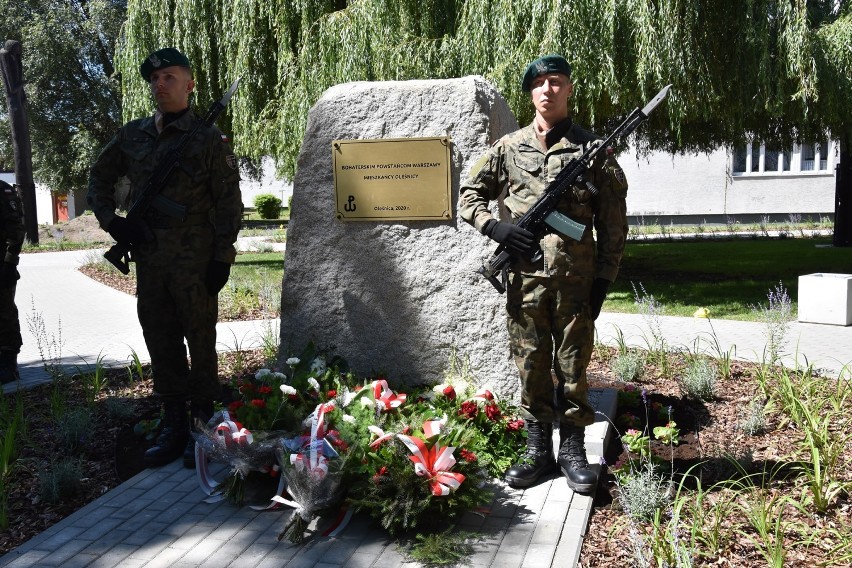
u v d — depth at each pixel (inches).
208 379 182.4
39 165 1307.8
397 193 194.4
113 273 637.9
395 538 137.6
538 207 147.8
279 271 626.8
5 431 192.5
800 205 1070.4
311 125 202.1
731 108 435.8
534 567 125.5
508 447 166.1
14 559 131.9
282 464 142.9
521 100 404.8
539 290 149.9
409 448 138.1
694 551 127.5
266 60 539.8
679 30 392.8
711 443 185.8
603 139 148.9
